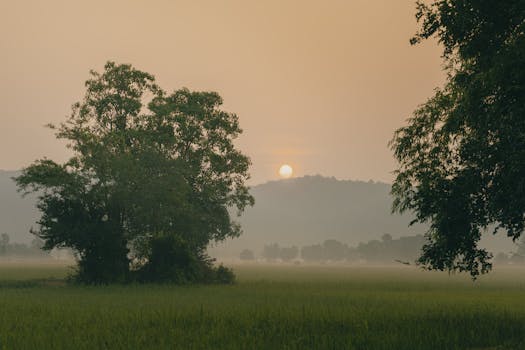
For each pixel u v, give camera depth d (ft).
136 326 90.22
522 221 87.15
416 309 121.90
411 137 99.09
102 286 199.41
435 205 93.45
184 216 234.58
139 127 242.17
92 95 234.79
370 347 71.92
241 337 78.02
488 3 80.69
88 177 210.38
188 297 150.30
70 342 74.28
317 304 132.36
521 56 75.56
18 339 75.72
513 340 77.61
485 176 88.17
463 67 91.20
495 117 81.76
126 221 226.17
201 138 262.06
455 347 71.46
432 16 85.66
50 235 206.59
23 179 204.85
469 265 95.30
